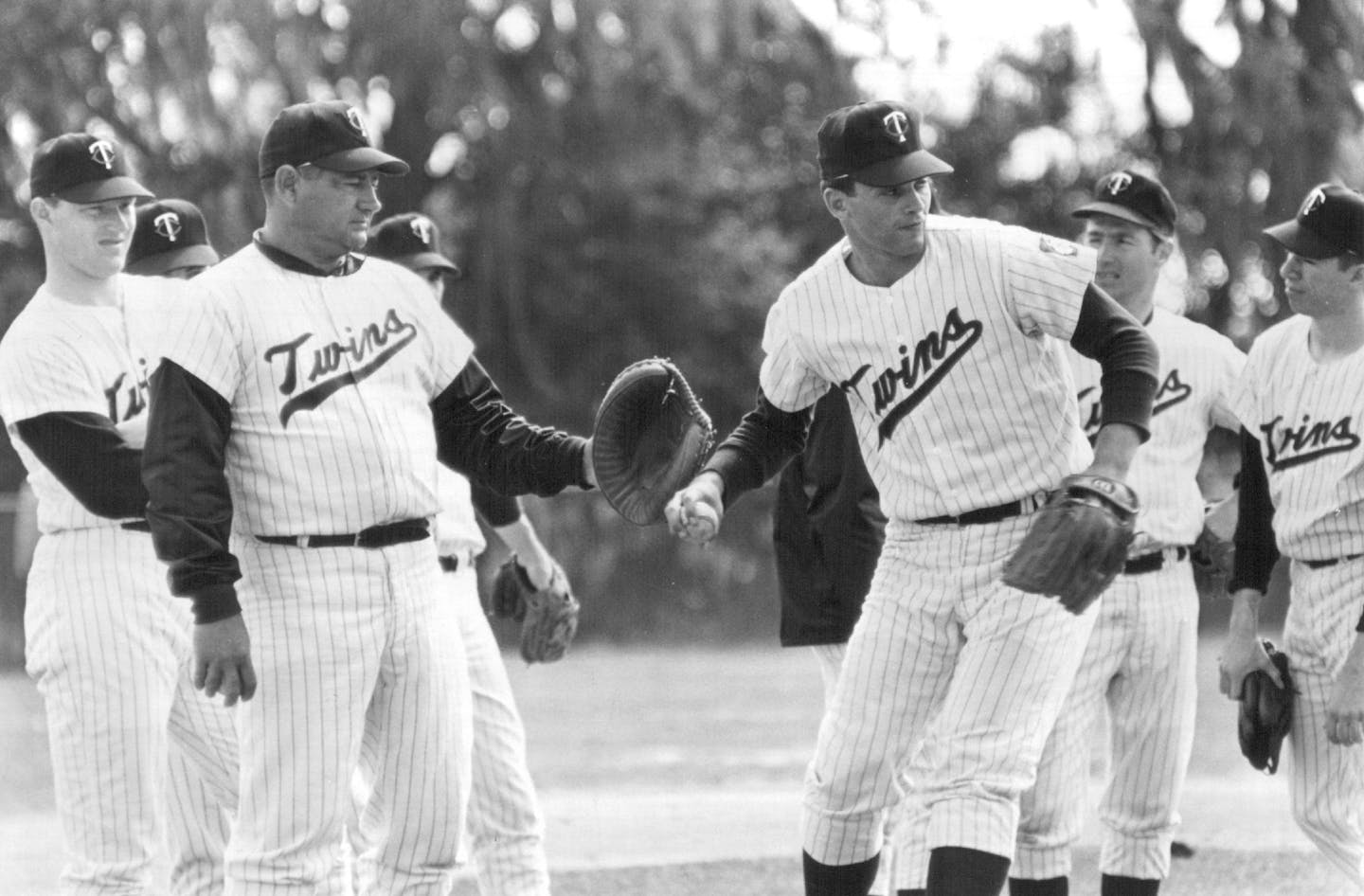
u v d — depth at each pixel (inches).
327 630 569.9
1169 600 732.7
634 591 2723.9
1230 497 797.2
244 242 2930.6
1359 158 2883.9
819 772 619.5
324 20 3034.0
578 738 1486.2
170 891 722.2
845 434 729.0
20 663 2255.2
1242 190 2928.2
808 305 613.6
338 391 575.8
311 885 576.7
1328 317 693.9
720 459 641.0
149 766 658.2
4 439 2778.1
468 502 739.4
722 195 3619.6
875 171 581.9
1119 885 752.3
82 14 2876.5
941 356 589.3
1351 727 668.1
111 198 669.3
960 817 576.4
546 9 3107.8
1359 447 681.6
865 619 617.3
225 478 568.4
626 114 3253.0
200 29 2861.7
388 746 594.6
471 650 725.9
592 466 610.5
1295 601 710.5
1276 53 2869.1
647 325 3472.0
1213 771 1282.0
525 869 716.7
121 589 654.5
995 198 3607.3
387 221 852.0
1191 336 756.0
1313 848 965.2
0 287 3031.5
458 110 3078.2
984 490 590.9
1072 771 711.7
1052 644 585.6
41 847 1018.1
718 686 1943.9
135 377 676.7
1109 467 570.6
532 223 3373.5
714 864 926.4
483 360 3346.5
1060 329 580.4
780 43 3385.8
